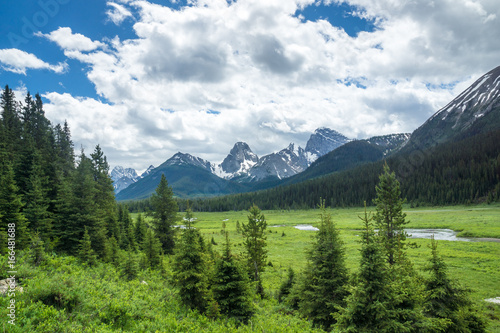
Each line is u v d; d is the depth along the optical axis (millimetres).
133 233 51438
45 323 9992
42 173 38500
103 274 23125
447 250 50875
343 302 17047
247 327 15281
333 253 18781
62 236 31188
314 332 15164
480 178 144000
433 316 14820
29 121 67938
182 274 17719
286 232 92000
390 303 12883
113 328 12031
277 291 27359
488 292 28719
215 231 98812
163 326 13211
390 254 26500
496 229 69000
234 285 18484
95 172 57031
